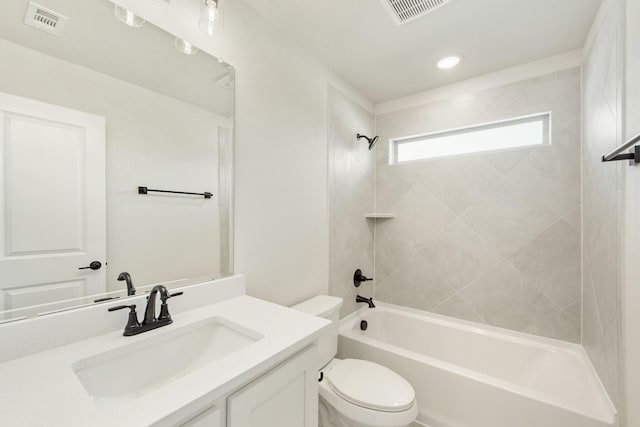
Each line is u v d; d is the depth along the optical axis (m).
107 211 0.90
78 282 0.84
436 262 2.20
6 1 0.73
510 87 1.91
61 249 0.81
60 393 0.56
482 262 2.01
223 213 1.24
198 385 0.59
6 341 0.68
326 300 1.66
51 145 0.79
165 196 1.05
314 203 1.79
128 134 0.95
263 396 0.72
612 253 1.15
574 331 1.71
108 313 0.85
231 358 0.70
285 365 0.80
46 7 0.79
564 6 1.33
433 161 2.23
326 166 1.91
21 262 0.74
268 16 1.41
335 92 1.99
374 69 1.94
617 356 1.09
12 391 0.56
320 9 1.36
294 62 1.61
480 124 2.03
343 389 1.24
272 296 1.47
